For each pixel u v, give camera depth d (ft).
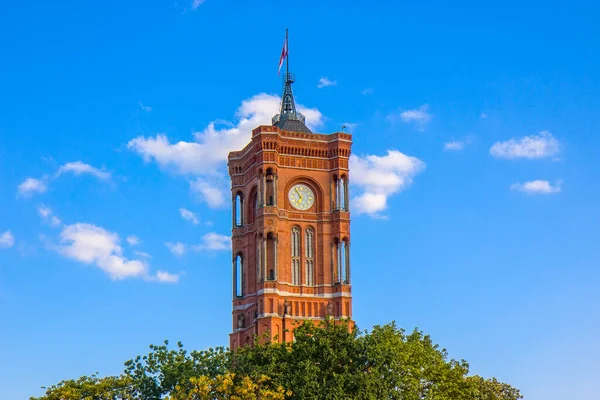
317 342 402.93
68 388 388.78
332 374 388.16
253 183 624.18
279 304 597.52
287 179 618.85
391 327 446.60
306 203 619.67
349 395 380.37
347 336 402.72
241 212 635.25
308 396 378.73
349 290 606.96
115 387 396.57
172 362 409.08
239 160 642.22
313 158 625.00
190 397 371.97
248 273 618.85
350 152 629.51
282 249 607.37
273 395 370.94
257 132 616.39
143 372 410.93
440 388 431.02
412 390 411.13
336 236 613.93
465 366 451.53
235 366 408.87
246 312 616.39
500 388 529.45
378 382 384.68
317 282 608.60
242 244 628.28
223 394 374.43
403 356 417.08
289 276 605.73
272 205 607.78
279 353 409.28
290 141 622.13
